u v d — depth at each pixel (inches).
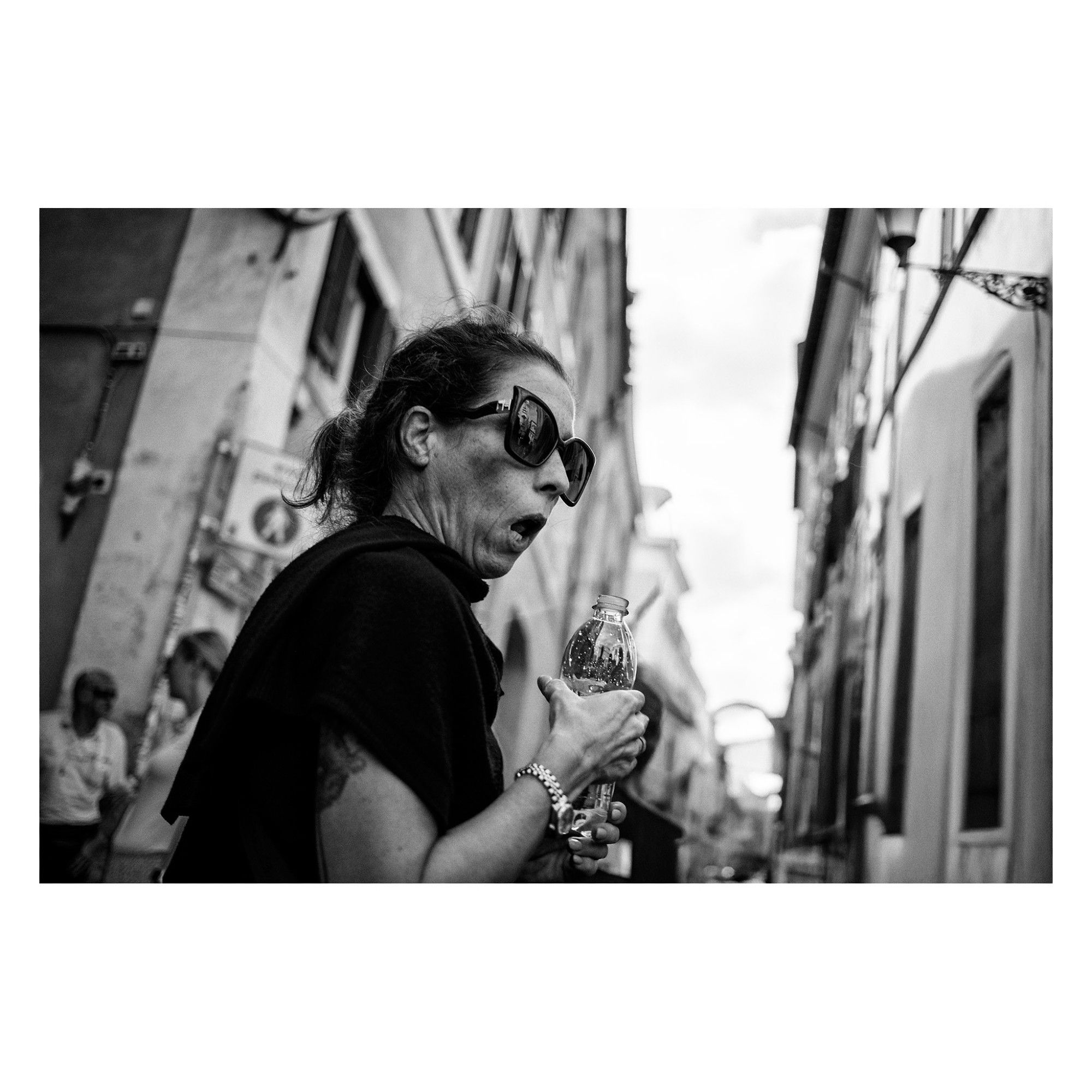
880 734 283.1
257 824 44.5
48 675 213.8
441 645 45.2
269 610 47.1
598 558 464.8
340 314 260.5
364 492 54.4
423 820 43.0
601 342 523.8
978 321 199.0
